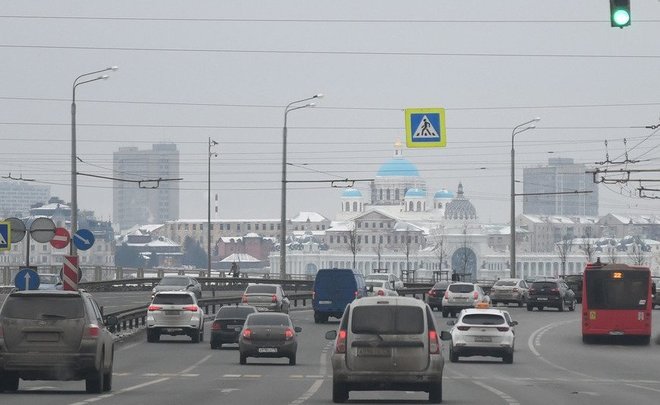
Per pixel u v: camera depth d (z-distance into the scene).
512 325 116.31
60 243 110.44
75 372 64.62
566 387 80.19
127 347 126.00
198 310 134.25
